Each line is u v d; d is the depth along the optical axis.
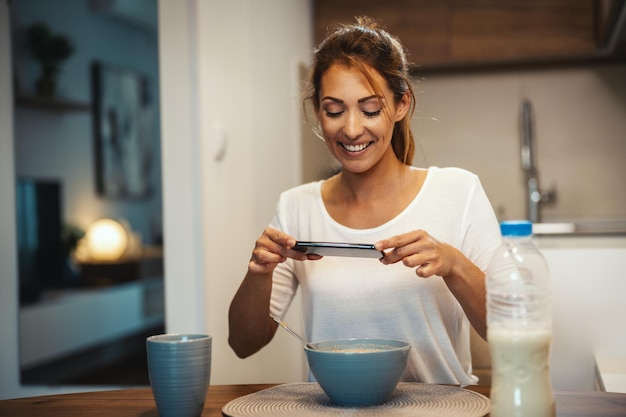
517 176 4.19
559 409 1.09
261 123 2.97
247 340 1.54
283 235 1.30
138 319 5.67
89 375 4.90
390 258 1.24
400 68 1.47
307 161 3.68
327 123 1.43
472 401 1.10
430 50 3.96
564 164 4.12
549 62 4.02
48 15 5.53
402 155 1.59
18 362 2.59
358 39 1.43
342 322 1.52
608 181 4.08
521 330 0.94
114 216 6.33
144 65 6.88
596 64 4.07
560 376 1.89
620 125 4.06
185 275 2.36
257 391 1.27
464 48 3.93
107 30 6.31
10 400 1.28
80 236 5.34
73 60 5.81
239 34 2.73
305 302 1.58
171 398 1.06
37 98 4.98
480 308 1.31
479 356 1.84
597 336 1.87
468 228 1.51
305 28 3.85
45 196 4.90
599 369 1.71
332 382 1.08
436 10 3.95
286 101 3.37
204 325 2.34
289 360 3.20
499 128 4.20
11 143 2.62
